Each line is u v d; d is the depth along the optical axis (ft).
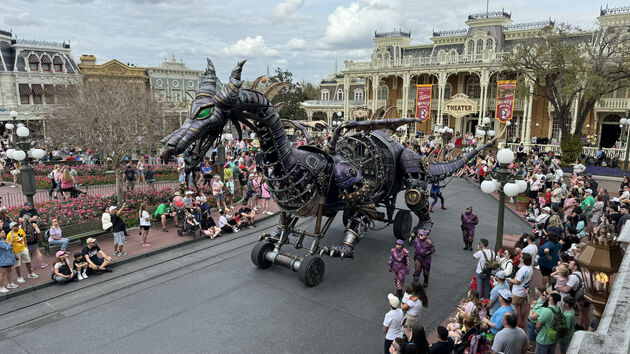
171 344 27.12
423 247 34.83
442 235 50.70
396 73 153.99
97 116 78.18
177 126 143.95
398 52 172.35
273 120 33.09
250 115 31.50
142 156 92.94
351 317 30.78
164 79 198.49
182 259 42.57
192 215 49.21
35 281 35.68
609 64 88.02
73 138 96.58
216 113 28.37
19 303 32.42
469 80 154.40
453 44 160.35
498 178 31.68
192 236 49.16
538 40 132.26
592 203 49.78
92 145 83.46
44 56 166.30
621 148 98.12
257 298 33.73
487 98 148.97
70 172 70.95
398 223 46.55
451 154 51.78
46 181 78.79
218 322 29.91
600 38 100.27
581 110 97.30
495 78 147.23
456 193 76.74
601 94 81.92
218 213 60.64
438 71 143.74
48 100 168.04
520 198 62.03
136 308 31.96
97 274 38.37
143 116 94.63
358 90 224.53
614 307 8.45
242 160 78.07
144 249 44.24
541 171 66.85
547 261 33.32
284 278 37.78
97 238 47.11
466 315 23.73
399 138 113.70
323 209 37.52
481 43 145.28
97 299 33.47
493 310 26.71
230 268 40.11
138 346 26.89
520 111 140.46
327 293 34.76
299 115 200.64
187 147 27.27
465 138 131.75
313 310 31.83
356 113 48.55
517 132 141.69
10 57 162.09
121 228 41.83
